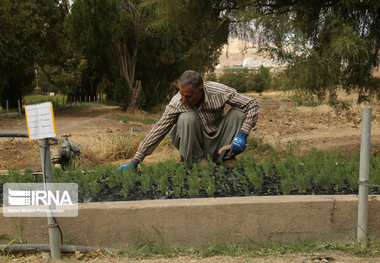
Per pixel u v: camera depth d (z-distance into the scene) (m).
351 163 4.29
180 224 2.97
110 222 2.96
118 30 17.11
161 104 23.09
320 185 3.68
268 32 6.00
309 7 6.25
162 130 4.23
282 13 6.51
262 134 11.20
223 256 2.85
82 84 32.09
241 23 6.80
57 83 29.72
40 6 18.44
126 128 12.98
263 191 3.52
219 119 4.47
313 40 6.61
